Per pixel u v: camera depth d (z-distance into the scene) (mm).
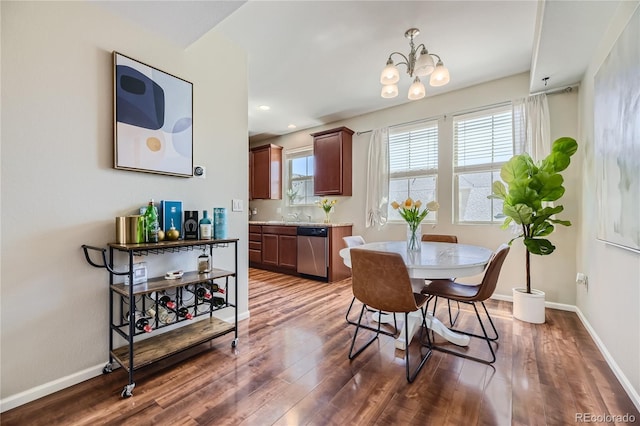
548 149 2809
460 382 1599
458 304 2809
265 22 2199
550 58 2279
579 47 2121
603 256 1967
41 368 1480
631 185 1450
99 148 1682
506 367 1751
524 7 2021
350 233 4375
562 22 1844
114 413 1347
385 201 3992
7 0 1372
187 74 2137
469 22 2191
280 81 3223
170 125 1995
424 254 2041
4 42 1362
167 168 1976
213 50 2326
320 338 2180
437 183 3592
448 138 3508
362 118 4332
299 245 4305
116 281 1752
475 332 2273
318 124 4836
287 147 5453
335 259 4039
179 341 1843
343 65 2869
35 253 1464
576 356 1882
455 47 2535
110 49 1719
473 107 3326
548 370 1715
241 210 2562
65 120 1553
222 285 2400
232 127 2479
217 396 1478
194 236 2033
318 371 1716
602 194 1925
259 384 1583
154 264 1959
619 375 1614
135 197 1851
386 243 2768
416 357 1881
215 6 1665
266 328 2377
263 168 5453
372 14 2105
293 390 1528
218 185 2367
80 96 1605
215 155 2344
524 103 2949
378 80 3207
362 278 1771
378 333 2258
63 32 1544
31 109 1441
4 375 1373
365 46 2529
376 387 1555
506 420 1299
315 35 2369
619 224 1609
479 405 1403
